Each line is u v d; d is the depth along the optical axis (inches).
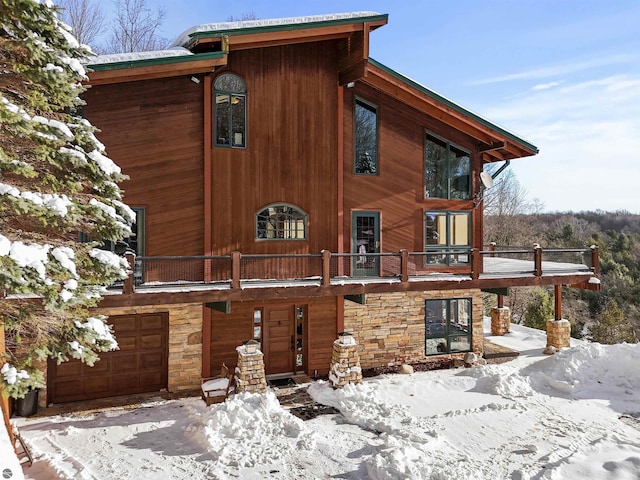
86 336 266.1
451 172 549.0
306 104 472.1
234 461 282.0
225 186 439.8
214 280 431.8
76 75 264.5
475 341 543.8
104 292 336.8
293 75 467.2
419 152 528.1
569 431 335.3
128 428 334.3
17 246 224.7
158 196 414.0
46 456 284.4
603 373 451.2
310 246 471.8
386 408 371.2
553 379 437.7
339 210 484.4
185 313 424.8
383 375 485.7
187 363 425.1
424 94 493.7
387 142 512.7
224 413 332.8
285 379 460.4
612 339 1092.5
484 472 271.3
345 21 440.8
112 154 397.7
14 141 251.0
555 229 2314.2
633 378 445.4
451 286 467.2
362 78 471.5
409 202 522.3
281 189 461.1
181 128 422.9
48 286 231.0
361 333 494.9
